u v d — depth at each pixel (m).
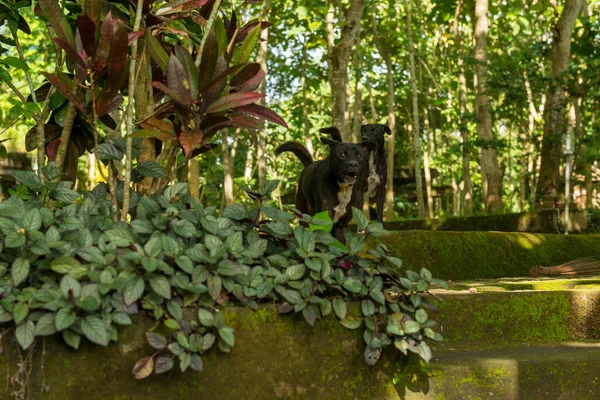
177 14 3.51
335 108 12.63
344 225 6.32
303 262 3.05
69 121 3.27
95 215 3.07
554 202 14.53
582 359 3.47
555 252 7.66
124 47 2.94
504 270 7.17
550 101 15.22
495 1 22.00
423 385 3.10
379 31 19.97
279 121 3.25
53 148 3.46
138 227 2.86
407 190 24.88
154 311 2.62
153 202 3.05
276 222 3.11
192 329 2.68
